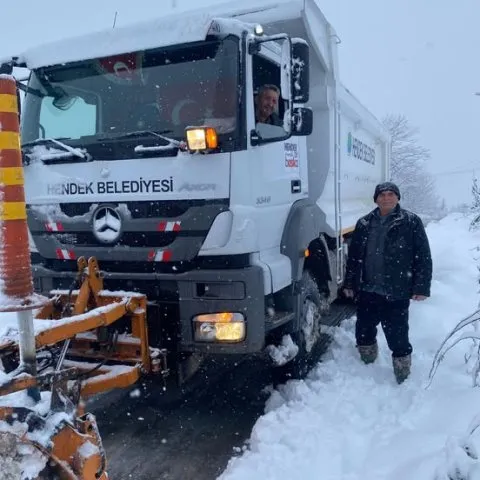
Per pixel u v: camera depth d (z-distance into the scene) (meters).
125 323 3.77
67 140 4.07
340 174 6.15
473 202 14.45
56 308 3.76
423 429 3.50
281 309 4.43
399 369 4.54
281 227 4.30
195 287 3.68
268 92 4.17
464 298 7.24
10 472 2.18
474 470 2.63
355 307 7.54
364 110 7.66
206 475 3.40
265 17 4.88
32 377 2.34
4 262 2.21
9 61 4.42
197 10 4.45
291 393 4.34
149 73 3.99
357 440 3.52
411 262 4.51
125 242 3.85
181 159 3.68
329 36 5.47
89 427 2.48
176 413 4.30
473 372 4.13
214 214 3.63
